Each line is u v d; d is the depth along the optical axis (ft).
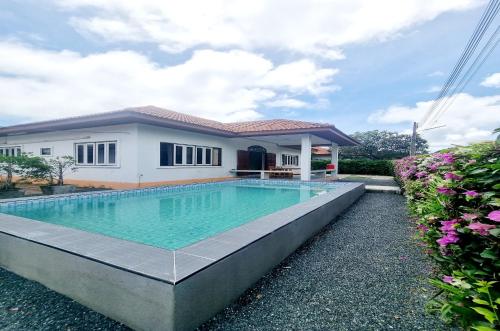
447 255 5.26
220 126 55.21
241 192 36.96
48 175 36.55
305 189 40.04
